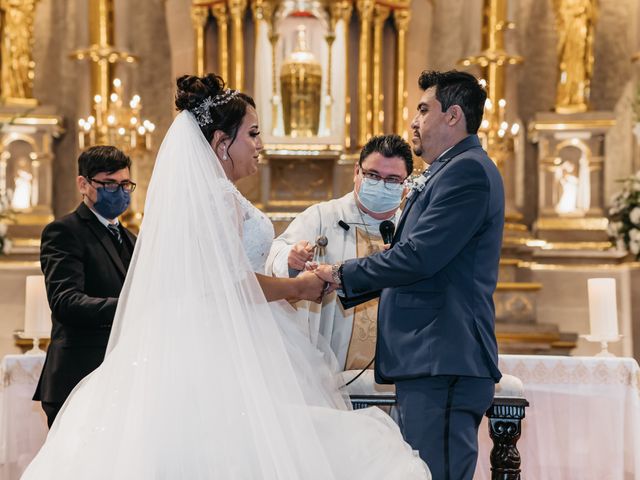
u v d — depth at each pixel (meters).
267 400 2.86
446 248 3.14
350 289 3.28
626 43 9.14
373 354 4.09
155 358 2.91
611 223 8.40
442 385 3.19
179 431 2.81
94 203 4.16
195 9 8.96
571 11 8.85
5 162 8.66
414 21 9.31
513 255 8.46
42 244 4.06
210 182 3.09
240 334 2.94
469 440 3.19
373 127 8.97
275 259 3.85
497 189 3.27
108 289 4.11
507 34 8.80
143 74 9.20
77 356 3.95
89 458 2.81
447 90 3.35
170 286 2.98
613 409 5.39
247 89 8.96
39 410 5.07
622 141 8.97
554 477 5.41
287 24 8.92
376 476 2.89
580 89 8.87
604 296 5.88
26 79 8.84
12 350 8.20
